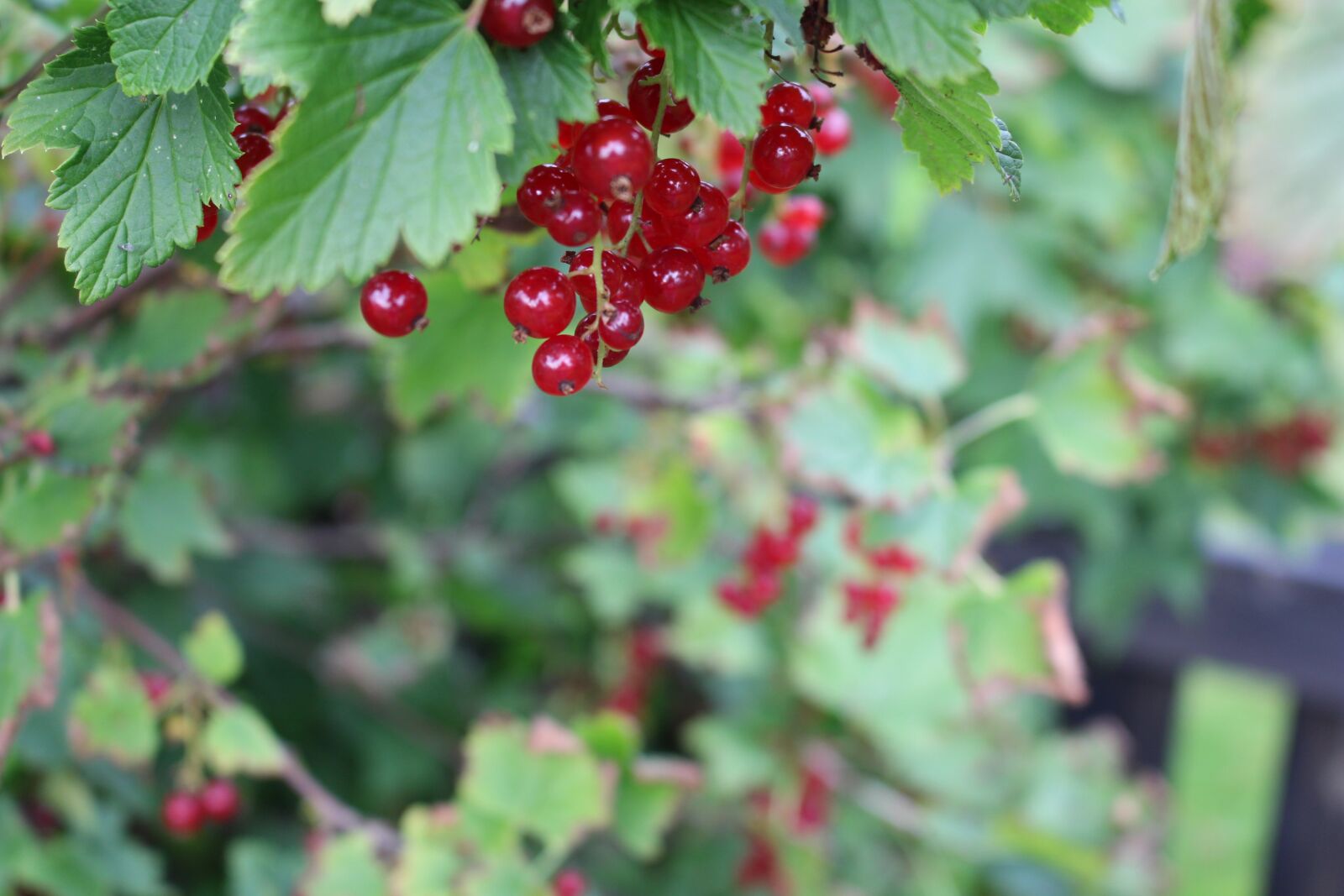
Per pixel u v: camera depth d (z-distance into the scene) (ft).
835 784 2.67
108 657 1.89
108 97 1.32
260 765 1.89
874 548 1.89
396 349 1.79
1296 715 3.72
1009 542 3.70
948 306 3.11
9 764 1.97
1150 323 3.27
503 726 1.88
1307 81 1.21
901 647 2.36
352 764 3.31
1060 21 1.31
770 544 2.16
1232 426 3.46
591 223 1.31
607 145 1.27
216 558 3.15
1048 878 2.99
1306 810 3.74
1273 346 3.21
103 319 1.80
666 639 3.16
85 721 1.79
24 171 1.87
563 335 1.32
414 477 3.59
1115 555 3.45
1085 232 3.27
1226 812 5.28
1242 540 4.02
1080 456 2.04
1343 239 1.20
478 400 1.86
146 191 1.32
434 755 3.27
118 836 2.13
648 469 2.44
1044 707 3.84
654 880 3.08
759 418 2.21
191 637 1.89
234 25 1.26
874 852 3.06
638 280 1.34
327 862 1.83
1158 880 3.01
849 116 2.63
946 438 2.03
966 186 3.15
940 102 1.32
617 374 2.79
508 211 1.46
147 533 2.09
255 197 1.23
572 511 3.66
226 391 3.17
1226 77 1.28
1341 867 3.71
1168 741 4.04
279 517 3.59
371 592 3.69
